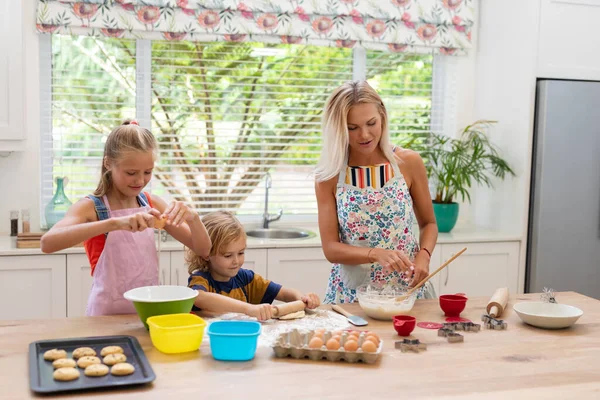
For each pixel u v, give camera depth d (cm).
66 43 343
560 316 183
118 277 200
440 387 139
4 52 304
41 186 348
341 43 365
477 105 401
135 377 137
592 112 347
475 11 396
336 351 153
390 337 173
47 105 345
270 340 167
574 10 350
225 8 344
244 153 375
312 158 385
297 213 389
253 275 212
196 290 179
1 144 307
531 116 349
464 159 359
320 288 331
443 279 346
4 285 295
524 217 353
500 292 209
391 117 395
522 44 354
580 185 349
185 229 204
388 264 203
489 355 160
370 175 226
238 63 367
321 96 382
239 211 379
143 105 356
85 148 352
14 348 156
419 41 376
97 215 198
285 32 355
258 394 132
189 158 366
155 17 337
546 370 150
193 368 147
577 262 354
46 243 175
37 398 128
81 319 182
